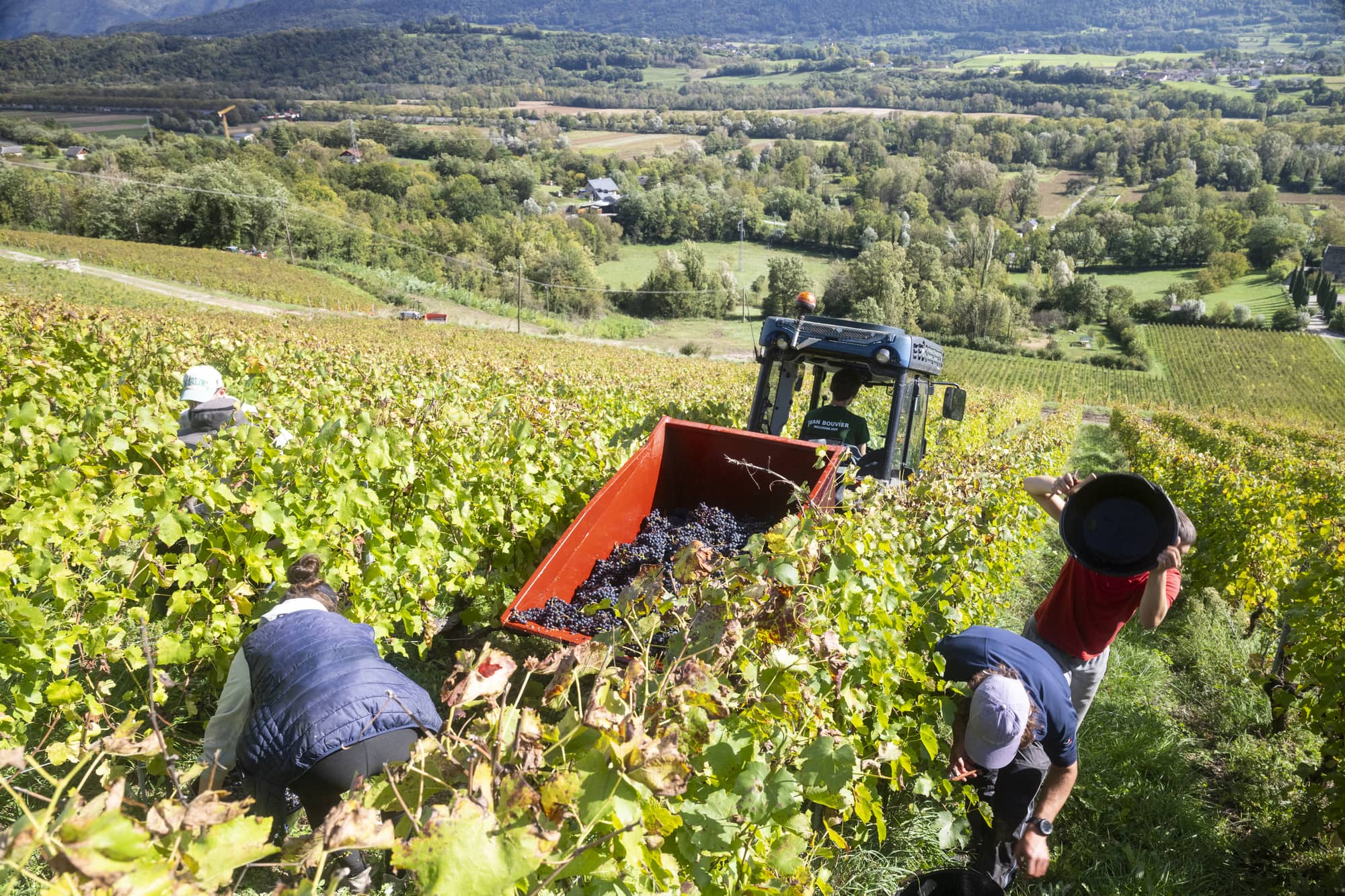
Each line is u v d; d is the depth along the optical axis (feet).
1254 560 29.22
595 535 14.65
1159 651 25.67
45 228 336.70
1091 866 14.42
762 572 9.82
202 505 17.08
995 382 256.11
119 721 14.39
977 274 389.39
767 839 8.55
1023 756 10.94
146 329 47.96
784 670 8.73
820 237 453.58
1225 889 14.48
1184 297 385.50
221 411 19.56
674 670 7.89
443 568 17.10
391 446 16.57
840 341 21.27
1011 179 614.34
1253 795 17.53
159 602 17.12
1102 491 11.39
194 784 12.09
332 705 9.83
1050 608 13.25
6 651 12.13
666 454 17.19
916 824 13.98
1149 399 250.16
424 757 6.23
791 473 16.81
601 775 6.06
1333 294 366.43
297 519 14.99
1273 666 23.18
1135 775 17.22
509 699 14.07
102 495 16.31
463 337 150.61
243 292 239.71
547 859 5.81
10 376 24.43
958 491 20.63
